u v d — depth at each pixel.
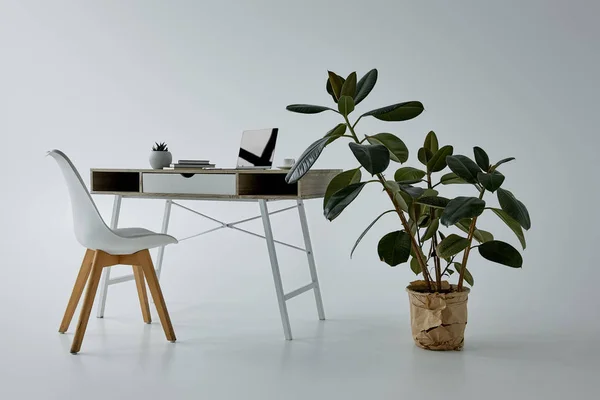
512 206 2.48
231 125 4.69
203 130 4.76
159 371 2.53
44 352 2.78
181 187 3.15
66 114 5.11
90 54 5.04
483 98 4.21
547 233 4.12
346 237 4.49
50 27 5.13
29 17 5.17
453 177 2.88
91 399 2.22
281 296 3.00
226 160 4.70
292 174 2.60
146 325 3.26
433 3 4.27
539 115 4.12
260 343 2.93
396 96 4.36
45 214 5.16
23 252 5.02
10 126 5.21
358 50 4.41
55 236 5.13
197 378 2.44
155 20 4.86
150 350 2.81
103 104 5.01
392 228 4.40
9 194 5.21
